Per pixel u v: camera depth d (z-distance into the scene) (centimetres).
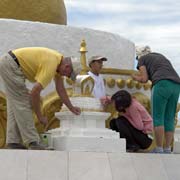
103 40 1026
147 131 809
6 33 939
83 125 742
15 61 705
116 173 655
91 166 648
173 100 802
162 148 787
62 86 734
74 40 984
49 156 638
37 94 694
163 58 809
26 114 701
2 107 871
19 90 703
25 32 949
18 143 719
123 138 767
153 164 684
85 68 810
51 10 1080
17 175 612
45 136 749
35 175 619
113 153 672
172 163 698
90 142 715
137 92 973
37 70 703
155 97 787
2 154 622
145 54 849
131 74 969
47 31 964
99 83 856
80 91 773
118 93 800
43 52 707
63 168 636
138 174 665
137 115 804
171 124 811
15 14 1045
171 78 788
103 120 754
